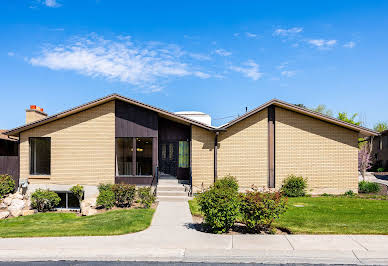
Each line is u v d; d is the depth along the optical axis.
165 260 8.07
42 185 18.17
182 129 19.28
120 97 17.69
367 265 7.66
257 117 18.55
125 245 9.03
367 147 30.09
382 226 10.71
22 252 8.54
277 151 18.44
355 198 17.02
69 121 18.27
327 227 10.64
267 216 10.11
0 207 15.67
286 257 8.11
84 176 18.09
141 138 18.30
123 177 18.09
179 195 16.97
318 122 18.58
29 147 18.39
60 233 10.20
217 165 18.33
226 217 10.09
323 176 18.44
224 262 7.93
